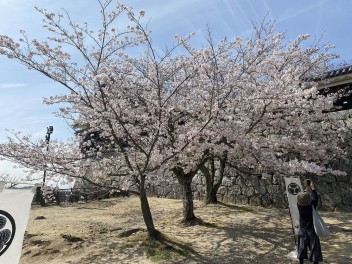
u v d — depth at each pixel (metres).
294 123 8.84
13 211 4.39
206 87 8.06
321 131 10.80
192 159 8.93
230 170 13.61
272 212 10.98
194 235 8.33
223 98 7.09
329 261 6.08
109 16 6.91
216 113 6.81
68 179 7.63
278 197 11.94
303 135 9.10
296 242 6.09
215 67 6.98
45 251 7.56
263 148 8.15
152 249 7.13
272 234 8.23
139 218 11.26
